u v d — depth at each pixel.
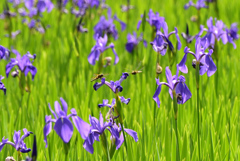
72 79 8.49
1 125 6.19
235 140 5.57
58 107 3.61
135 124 5.77
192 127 5.96
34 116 6.73
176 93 4.51
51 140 5.39
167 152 5.20
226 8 13.95
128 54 9.80
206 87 7.37
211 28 7.04
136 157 5.05
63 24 12.78
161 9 14.07
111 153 4.25
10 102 7.23
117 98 4.41
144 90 7.34
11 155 5.40
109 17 9.95
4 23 12.22
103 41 7.43
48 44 10.54
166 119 5.72
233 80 7.62
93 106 6.79
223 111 6.23
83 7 10.66
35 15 11.36
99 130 4.04
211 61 4.89
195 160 5.06
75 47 8.57
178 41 5.80
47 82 8.20
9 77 8.57
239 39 10.39
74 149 5.27
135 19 12.95
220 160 5.24
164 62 8.41
